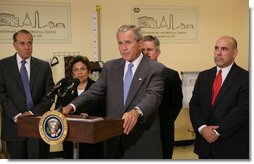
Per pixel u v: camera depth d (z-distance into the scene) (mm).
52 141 1614
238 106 2432
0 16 4391
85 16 4766
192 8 5324
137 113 1806
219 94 2502
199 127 2543
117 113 2025
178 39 5289
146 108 1857
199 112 2635
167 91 2729
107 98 2111
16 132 2938
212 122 2520
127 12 4977
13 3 4430
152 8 5102
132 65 2061
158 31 5168
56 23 4645
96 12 4762
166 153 2729
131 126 1772
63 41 4691
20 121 1737
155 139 2041
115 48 4930
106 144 2072
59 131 1596
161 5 5148
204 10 5398
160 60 5215
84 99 2094
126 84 2057
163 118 2730
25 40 2941
